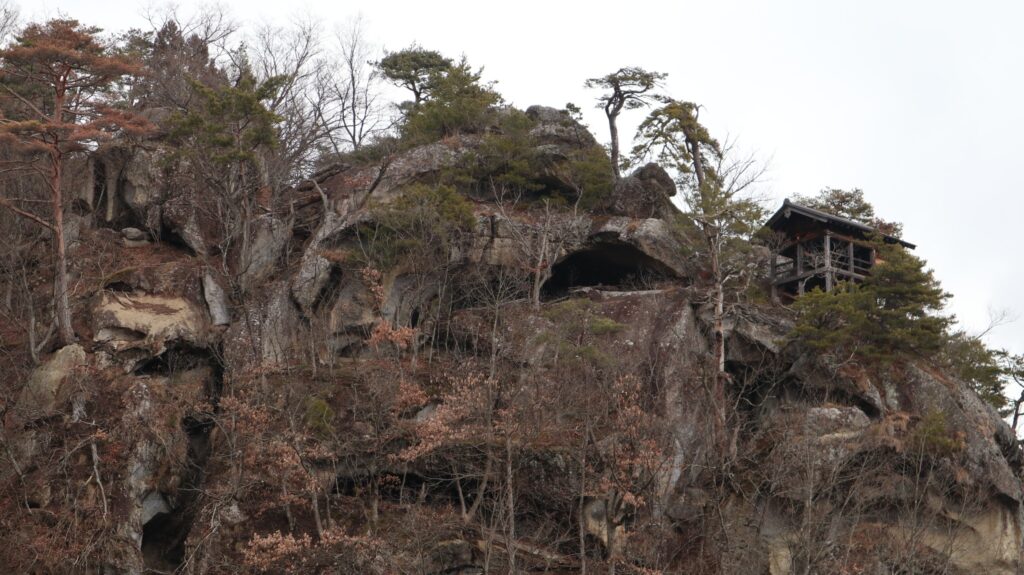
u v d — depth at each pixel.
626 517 33.91
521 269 43.62
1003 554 36.91
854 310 39.47
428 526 32.59
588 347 36.03
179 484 34.97
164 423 35.62
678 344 39.16
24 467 34.56
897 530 35.09
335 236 42.75
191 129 40.56
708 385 38.41
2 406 36.22
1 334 40.34
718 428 36.59
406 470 34.53
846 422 36.88
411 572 31.69
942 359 44.56
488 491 35.19
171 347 38.22
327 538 31.19
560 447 34.41
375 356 40.75
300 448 33.66
